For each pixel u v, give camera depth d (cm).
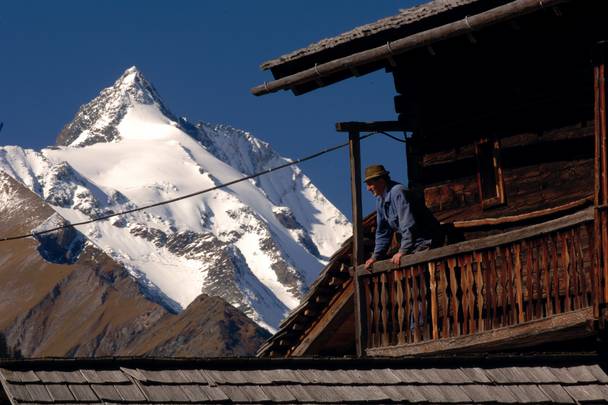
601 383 2419
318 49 2962
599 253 2436
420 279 2780
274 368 2130
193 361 2050
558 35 2975
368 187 2877
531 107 3020
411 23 2841
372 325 2903
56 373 1900
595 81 2461
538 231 2581
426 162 3209
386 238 2878
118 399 1908
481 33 3041
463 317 2714
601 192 2455
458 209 3147
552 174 2978
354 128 3045
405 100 3241
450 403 2212
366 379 2188
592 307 2480
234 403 2011
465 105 3138
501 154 3064
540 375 2383
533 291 2806
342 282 3394
